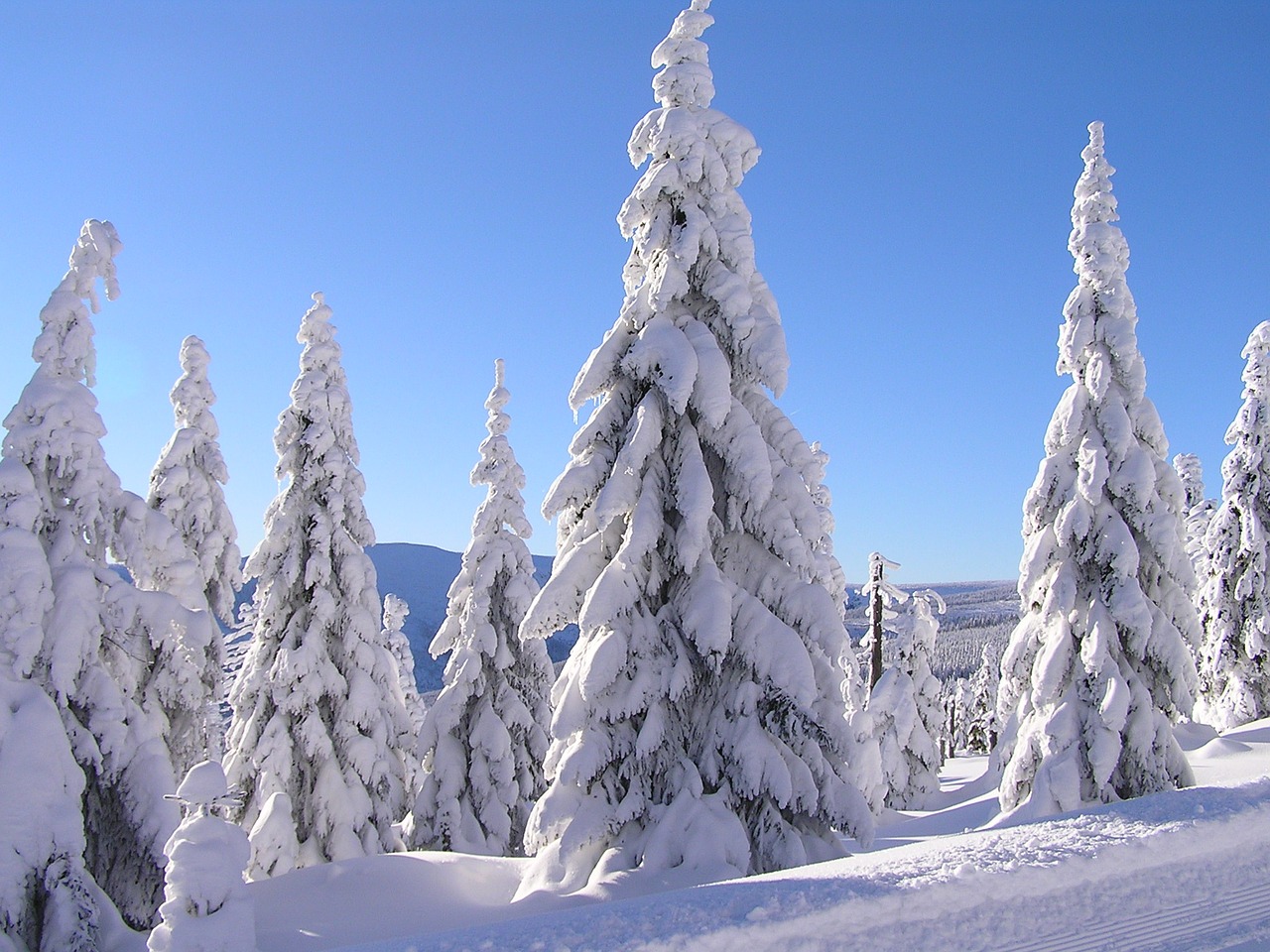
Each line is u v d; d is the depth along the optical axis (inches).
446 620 975.6
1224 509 1273.4
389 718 893.8
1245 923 270.1
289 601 880.3
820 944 248.8
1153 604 721.0
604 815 463.5
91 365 663.8
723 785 462.0
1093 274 774.5
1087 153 804.0
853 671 1316.4
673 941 245.9
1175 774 692.1
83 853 569.3
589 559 503.5
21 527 587.8
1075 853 313.0
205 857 376.8
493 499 975.0
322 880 611.2
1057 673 728.3
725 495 520.4
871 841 452.8
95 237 671.1
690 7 555.2
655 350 498.3
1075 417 761.6
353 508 904.3
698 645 458.3
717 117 534.9
